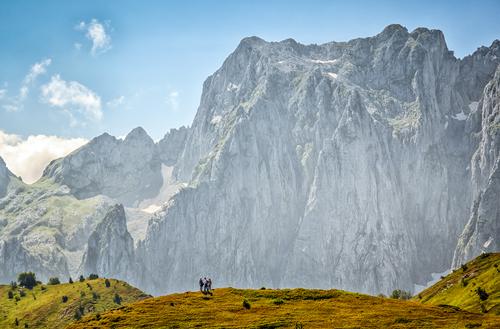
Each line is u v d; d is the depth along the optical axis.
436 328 84.50
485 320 88.56
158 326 91.88
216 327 89.25
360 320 90.50
